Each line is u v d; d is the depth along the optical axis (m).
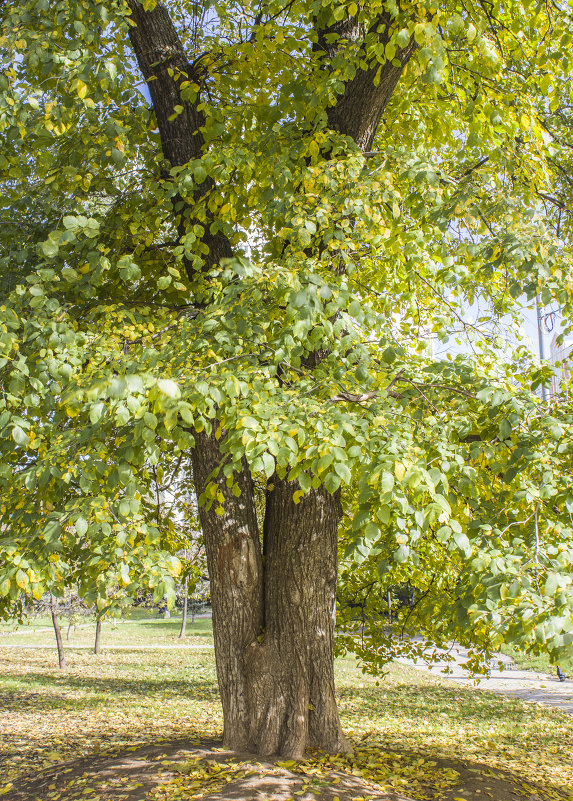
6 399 3.97
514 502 3.85
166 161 5.39
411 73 5.30
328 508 5.20
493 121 4.61
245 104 5.26
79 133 4.73
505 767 7.37
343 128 5.20
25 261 4.81
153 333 4.43
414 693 14.84
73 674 17.92
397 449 3.11
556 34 4.89
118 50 5.47
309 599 5.09
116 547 3.51
